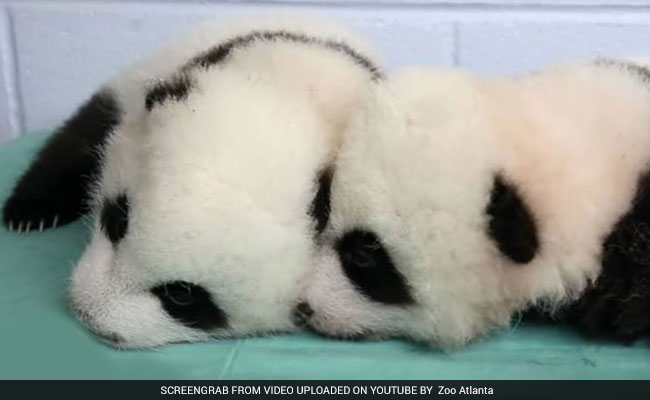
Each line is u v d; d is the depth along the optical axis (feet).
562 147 1.79
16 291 1.95
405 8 3.05
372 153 1.76
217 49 2.04
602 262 1.80
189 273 1.73
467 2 3.03
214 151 1.71
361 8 3.05
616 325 1.82
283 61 1.94
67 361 1.73
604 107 1.87
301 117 1.82
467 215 1.72
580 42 3.07
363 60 2.15
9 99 3.14
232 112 1.76
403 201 1.73
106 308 1.78
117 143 1.93
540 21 3.05
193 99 1.78
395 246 1.76
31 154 2.66
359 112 1.82
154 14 3.05
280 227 1.75
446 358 1.78
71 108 3.14
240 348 1.81
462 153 1.72
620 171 1.81
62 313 1.87
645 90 1.92
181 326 1.80
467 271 1.75
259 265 1.74
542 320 1.90
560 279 1.79
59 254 2.15
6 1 3.05
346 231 1.81
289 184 1.75
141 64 2.42
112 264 1.81
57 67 3.10
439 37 3.07
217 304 1.78
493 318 1.81
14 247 2.19
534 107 1.84
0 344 1.76
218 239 1.70
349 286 1.82
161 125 1.77
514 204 1.72
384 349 1.82
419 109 1.76
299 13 2.59
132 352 1.78
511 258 1.73
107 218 1.85
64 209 2.34
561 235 1.76
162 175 1.72
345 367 1.74
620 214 1.80
